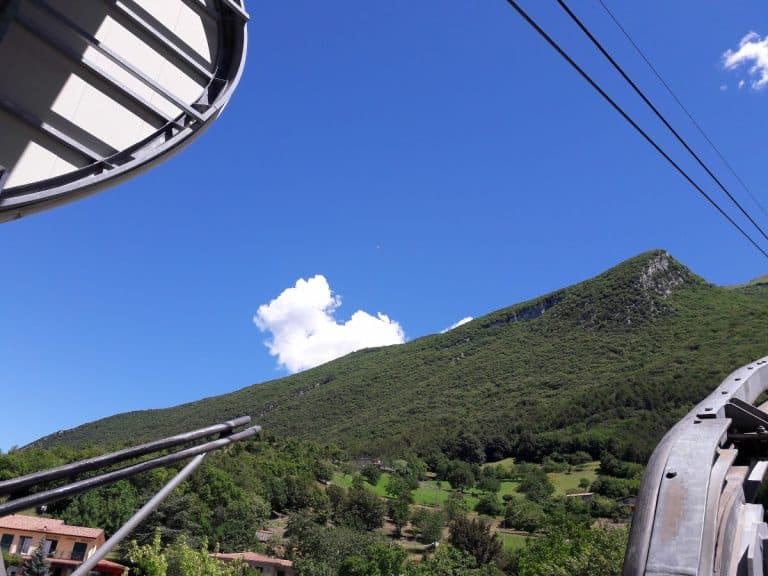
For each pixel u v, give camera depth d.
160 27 6.29
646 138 6.17
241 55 6.84
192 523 58.50
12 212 5.23
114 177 5.76
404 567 56.91
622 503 81.19
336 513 76.88
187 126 6.35
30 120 5.24
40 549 35.56
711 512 2.47
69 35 5.58
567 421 130.25
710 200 7.45
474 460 127.62
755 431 3.41
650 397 126.31
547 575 34.22
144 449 2.57
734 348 147.50
